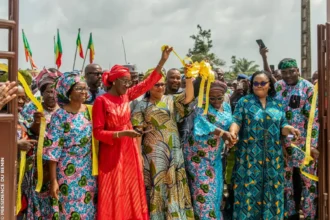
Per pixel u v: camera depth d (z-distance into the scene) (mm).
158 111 4660
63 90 4195
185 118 4867
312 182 5270
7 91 3266
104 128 4305
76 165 4199
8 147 3359
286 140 5016
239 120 4961
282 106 5098
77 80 4168
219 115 4879
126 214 4316
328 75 4270
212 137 4801
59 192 4191
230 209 5328
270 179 4836
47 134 4160
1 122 3334
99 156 4367
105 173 4277
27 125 4648
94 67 5504
